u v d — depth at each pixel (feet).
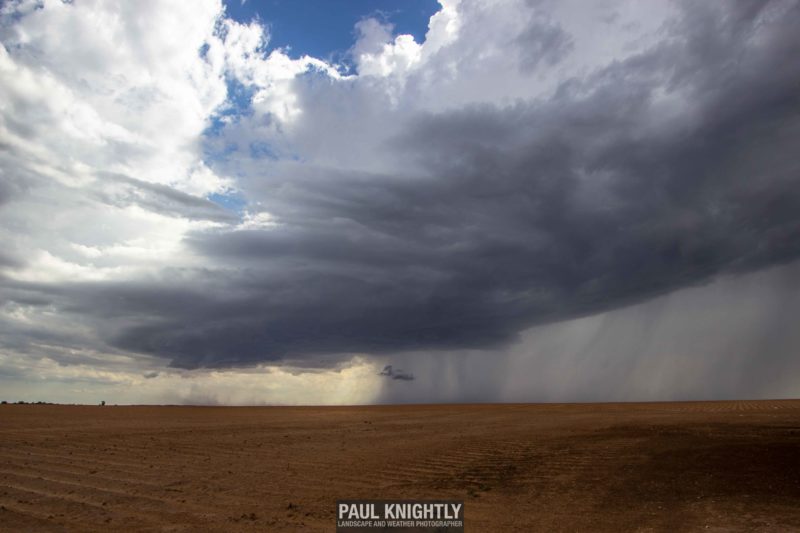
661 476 60.23
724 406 153.58
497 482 63.36
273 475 70.23
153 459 82.74
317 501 56.85
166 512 52.70
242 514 51.93
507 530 45.32
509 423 127.85
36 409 195.52
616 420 118.01
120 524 48.73
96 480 67.41
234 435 113.39
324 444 98.48
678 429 93.20
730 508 46.60
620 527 43.96
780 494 49.55
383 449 90.74
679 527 42.70
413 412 188.03
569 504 52.13
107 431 118.73
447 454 83.30
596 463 70.03
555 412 162.50
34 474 71.00
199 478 68.54
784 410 124.47
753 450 69.21
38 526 48.16
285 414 185.37
